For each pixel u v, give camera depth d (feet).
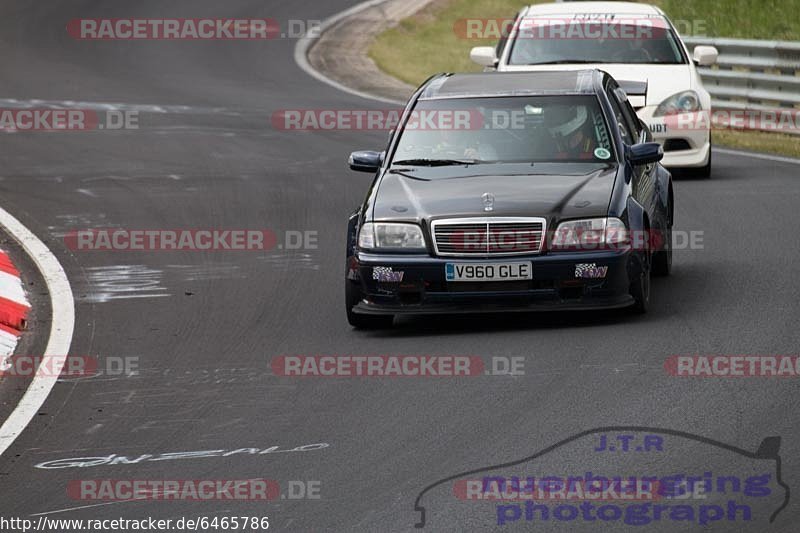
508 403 88.12
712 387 88.53
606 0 224.53
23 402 95.96
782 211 155.12
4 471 81.00
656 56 184.65
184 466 79.92
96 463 81.51
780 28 320.29
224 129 232.94
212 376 100.32
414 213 109.60
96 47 329.31
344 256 142.82
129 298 127.85
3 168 200.34
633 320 108.88
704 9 334.24
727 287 119.03
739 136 224.94
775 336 100.94
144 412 92.02
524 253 107.14
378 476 75.77
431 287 108.68
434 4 386.11
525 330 108.17
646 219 114.32
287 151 212.23
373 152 122.01
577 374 93.71
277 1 400.88
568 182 111.86
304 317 118.01
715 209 158.10
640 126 132.87
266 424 87.45
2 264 137.80
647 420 82.53
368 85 290.56
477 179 113.80
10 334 115.44
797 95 222.28
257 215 165.68
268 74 300.81
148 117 244.83
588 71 129.18
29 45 331.16
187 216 166.09
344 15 379.35
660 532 65.51
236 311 121.29
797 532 64.39
